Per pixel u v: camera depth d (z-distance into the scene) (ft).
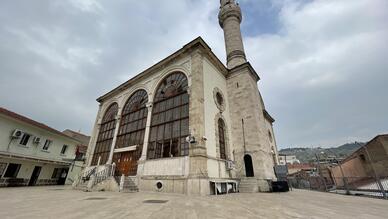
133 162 52.37
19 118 63.31
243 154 53.16
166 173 41.22
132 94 67.62
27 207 20.03
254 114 55.57
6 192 37.65
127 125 62.59
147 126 52.65
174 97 51.39
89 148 72.69
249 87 59.57
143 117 57.88
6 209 18.65
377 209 21.12
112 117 73.05
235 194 38.75
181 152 42.50
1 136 56.95
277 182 47.34
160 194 35.29
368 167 59.72
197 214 17.07
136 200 26.35
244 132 55.52
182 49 53.16
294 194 40.37
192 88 45.96
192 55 51.11
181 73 53.06
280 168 56.54
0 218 14.75
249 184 47.73
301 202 26.37
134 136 57.06
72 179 83.25
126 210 18.65
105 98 81.15
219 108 53.72
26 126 65.31
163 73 57.98
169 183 39.32
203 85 47.65
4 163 58.13
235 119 58.75
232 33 81.30
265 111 82.38
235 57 75.36
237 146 55.01
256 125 54.03
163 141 47.34
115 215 16.24
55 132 76.33
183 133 44.19
